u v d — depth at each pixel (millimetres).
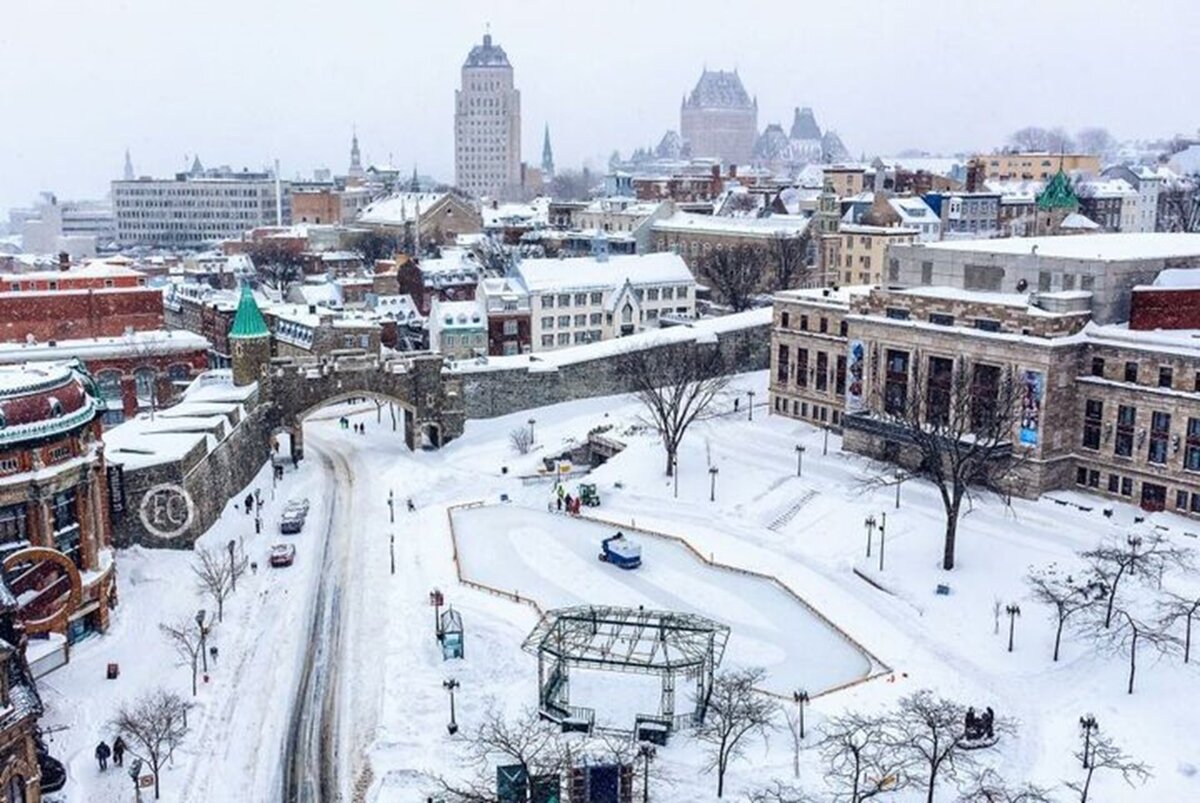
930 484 105000
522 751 58375
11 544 74875
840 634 79688
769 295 196000
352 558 95188
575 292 166250
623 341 147875
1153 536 84438
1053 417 98000
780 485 107562
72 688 71312
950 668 73812
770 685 71875
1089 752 59750
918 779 57219
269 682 72938
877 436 110500
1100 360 97688
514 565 93562
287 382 124562
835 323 121125
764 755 62406
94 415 80875
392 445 133250
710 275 197375
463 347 158625
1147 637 70125
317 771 62625
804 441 119688
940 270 115125
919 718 62062
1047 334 96688
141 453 96875
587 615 70625
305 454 129875
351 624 81625
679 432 112062
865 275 196625
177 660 75750
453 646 74812
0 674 51531
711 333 149125
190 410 113938
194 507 97500
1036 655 74875
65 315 146875
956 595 83750
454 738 64875
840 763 60594
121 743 62781
